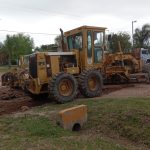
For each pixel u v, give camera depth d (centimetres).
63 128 1105
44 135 1015
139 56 2066
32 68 1530
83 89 1544
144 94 1555
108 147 930
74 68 1595
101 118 1166
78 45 1678
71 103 1402
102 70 1759
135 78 1959
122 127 1098
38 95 1625
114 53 1919
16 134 1024
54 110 1306
